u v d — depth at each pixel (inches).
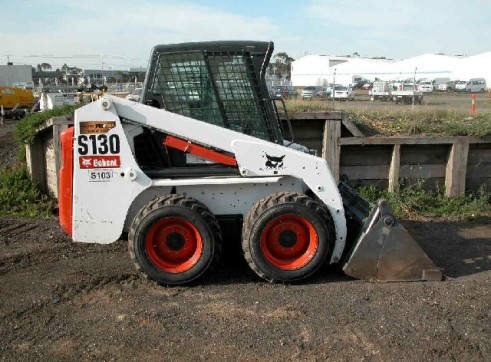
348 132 362.0
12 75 2134.6
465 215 331.9
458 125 364.2
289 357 154.3
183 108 222.4
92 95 337.1
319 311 184.7
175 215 203.5
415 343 161.6
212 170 217.6
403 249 213.8
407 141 346.3
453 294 200.5
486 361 152.3
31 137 369.7
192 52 219.6
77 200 208.4
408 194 349.4
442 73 2504.9
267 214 204.5
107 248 258.2
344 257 223.5
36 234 285.7
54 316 182.9
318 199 214.7
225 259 239.6
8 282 214.4
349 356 154.6
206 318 179.9
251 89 223.0
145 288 208.1
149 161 222.7
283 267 209.0
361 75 2308.1
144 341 164.2
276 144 217.3
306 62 2859.3
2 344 163.5
